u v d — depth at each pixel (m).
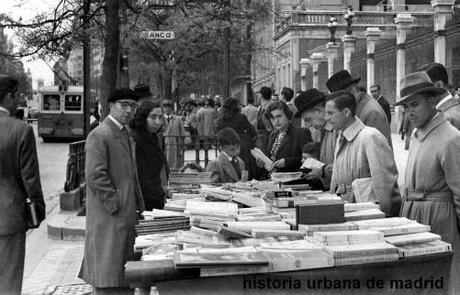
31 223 5.73
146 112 6.90
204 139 17.69
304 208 4.25
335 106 5.56
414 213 4.93
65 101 39.19
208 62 35.12
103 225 5.80
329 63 33.66
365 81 30.58
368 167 5.45
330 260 3.74
